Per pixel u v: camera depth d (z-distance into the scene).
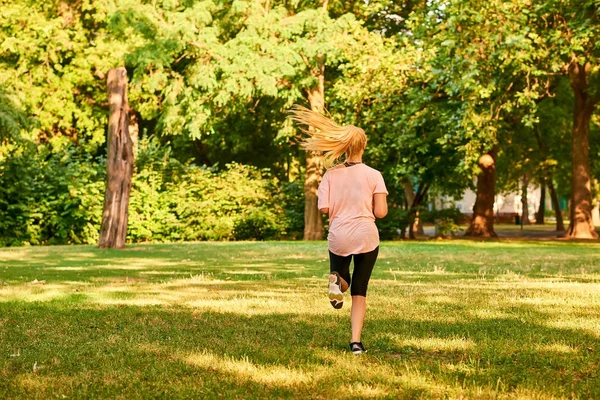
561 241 26.53
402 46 27.19
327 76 29.64
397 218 28.84
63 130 32.91
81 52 31.19
